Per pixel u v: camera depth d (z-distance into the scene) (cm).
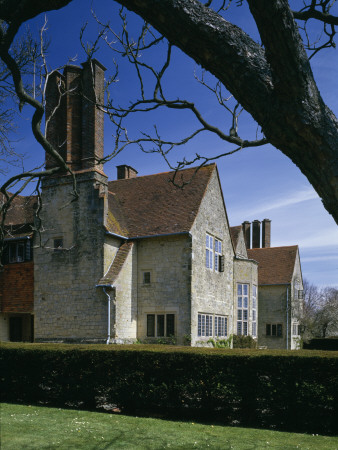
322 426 852
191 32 246
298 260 3506
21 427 792
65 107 1916
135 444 707
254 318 2806
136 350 1015
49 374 1086
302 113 222
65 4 322
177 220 1892
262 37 229
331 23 393
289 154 240
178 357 974
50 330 1795
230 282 2278
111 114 466
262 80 233
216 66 249
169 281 1825
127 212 2075
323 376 862
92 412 955
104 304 1709
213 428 830
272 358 901
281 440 754
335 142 221
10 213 2239
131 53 457
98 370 1038
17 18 331
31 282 1942
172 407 978
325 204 230
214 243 2094
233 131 460
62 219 1838
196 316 1823
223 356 940
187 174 2161
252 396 910
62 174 1850
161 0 244
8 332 2017
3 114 923
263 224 3862
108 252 1784
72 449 671
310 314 4075
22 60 753
